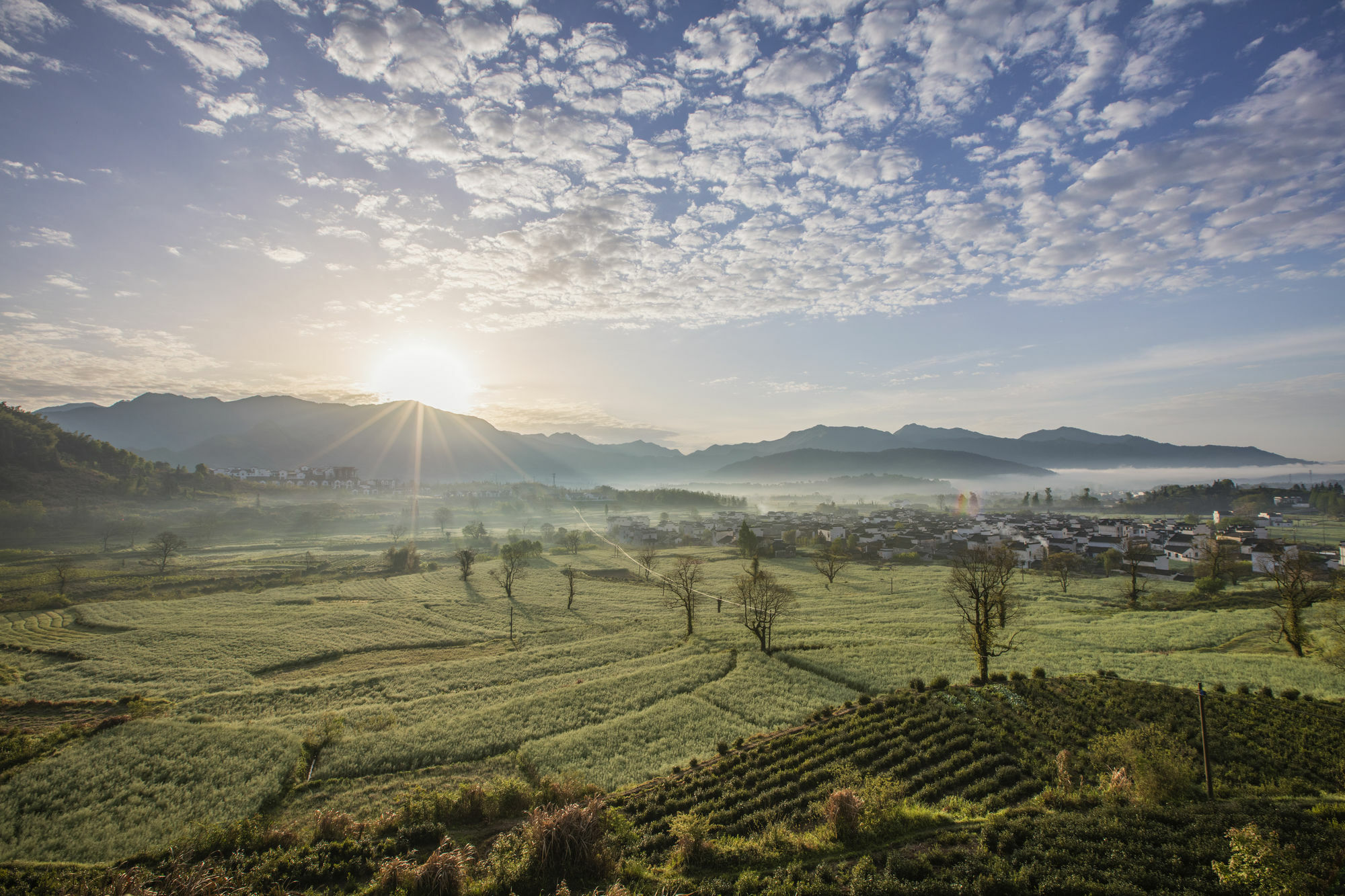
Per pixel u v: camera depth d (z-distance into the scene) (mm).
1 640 65312
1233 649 58688
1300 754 30531
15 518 151250
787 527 193875
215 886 19906
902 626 70250
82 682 51438
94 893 19797
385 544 161250
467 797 27406
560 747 36938
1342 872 17188
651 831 26500
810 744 35219
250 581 104375
